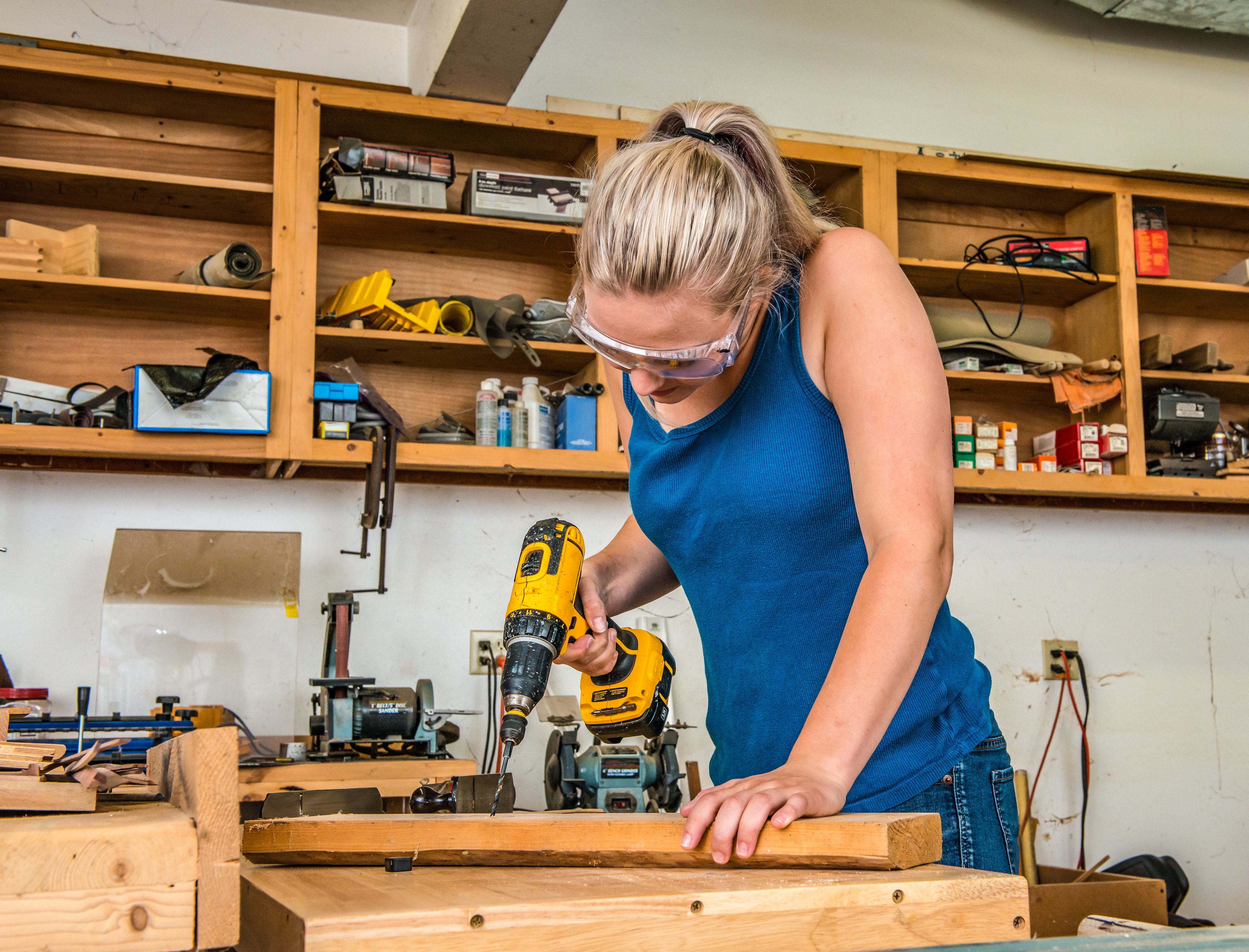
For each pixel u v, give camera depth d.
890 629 0.88
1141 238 3.20
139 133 2.73
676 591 3.01
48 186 2.53
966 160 3.08
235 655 2.51
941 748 1.10
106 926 0.61
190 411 2.36
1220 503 3.40
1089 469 3.04
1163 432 3.16
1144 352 3.26
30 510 2.56
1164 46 3.70
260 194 2.58
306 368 2.48
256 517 2.72
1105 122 3.59
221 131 2.79
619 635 1.26
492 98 2.82
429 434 2.68
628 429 1.36
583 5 3.12
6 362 2.59
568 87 3.06
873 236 1.08
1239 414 3.58
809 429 1.09
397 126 2.76
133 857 0.62
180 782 0.73
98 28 2.76
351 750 2.25
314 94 2.59
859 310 1.01
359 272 2.89
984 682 1.20
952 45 3.48
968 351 3.07
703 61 3.21
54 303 2.56
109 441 2.33
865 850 0.74
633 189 0.92
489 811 1.63
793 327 1.09
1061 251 3.15
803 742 0.86
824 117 3.30
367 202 2.60
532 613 1.12
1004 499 3.25
